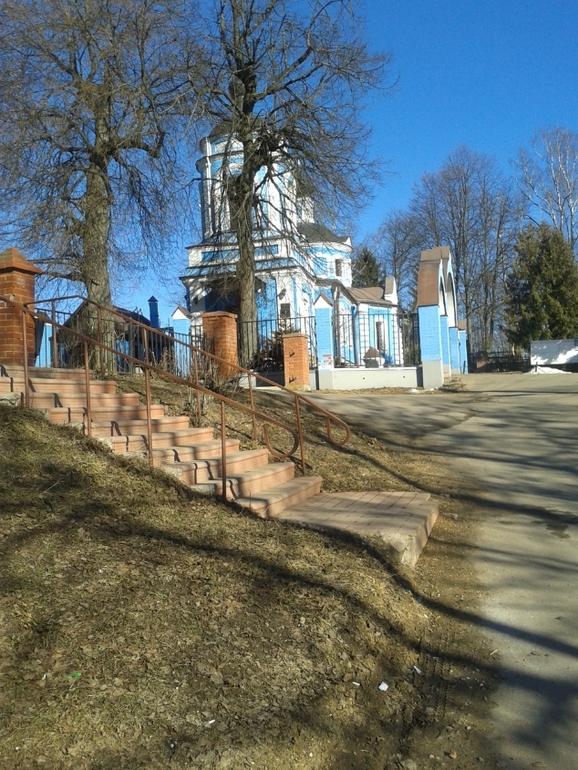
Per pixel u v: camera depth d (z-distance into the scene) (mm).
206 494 6039
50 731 2732
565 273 41500
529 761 3244
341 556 5215
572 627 4641
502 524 7113
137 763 2678
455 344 31625
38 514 4570
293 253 27938
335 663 3781
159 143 17375
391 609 4656
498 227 51438
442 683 4008
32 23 15898
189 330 18031
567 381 17953
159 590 3982
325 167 19750
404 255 55344
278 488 7066
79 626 3439
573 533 6672
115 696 3008
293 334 17547
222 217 21453
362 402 14578
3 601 3480
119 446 6250
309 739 3141
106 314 12727
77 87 16141
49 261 16328
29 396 6320
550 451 10125
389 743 3371
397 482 8602
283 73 19938
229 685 3293
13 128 15805
